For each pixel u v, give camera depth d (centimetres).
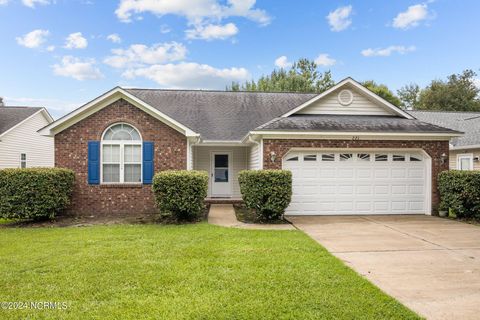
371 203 1205
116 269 560
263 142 1164
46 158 2356
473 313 407
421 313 406
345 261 623
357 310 409
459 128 1931
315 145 1169
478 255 669
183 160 1220
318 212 1190
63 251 675
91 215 1166
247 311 404
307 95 1978
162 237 805
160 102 1808
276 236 822
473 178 1066
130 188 1202
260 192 1038
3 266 578
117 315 397
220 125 1638
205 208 1356
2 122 2005
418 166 1218
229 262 597
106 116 1200
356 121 1253
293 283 496
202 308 412
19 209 1023
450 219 1108
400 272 562
